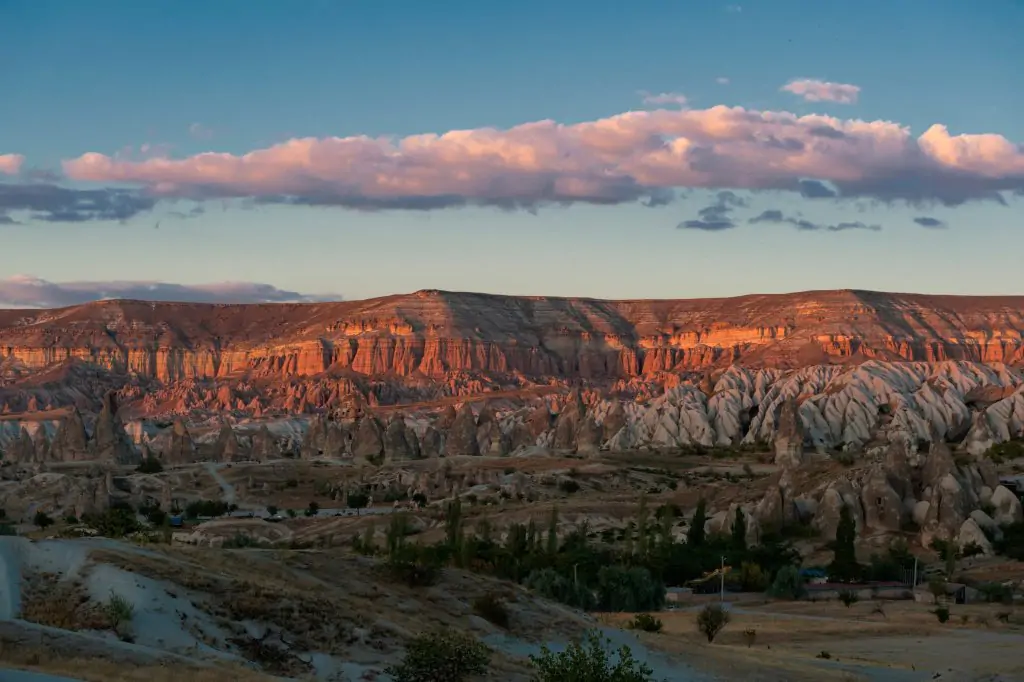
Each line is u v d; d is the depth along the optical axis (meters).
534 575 124.69
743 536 170.25
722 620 108.94
